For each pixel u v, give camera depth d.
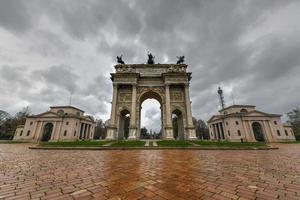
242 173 7.71
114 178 6.82
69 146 24.62
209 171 8.16
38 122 69.12
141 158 13.20
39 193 5.05
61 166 9.60
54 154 16.42
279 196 4.75
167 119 41.28
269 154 16.50
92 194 4.97
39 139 65.88
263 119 66.12
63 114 71.94
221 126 77.12
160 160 12.06
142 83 46.56
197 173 7.71
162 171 8.17
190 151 19.59
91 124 87.44
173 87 45.78
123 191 5.24
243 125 65.81
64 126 68.56
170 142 30.22
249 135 64.25
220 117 74.56
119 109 43.91
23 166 9.62
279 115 67.00
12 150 21.59
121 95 45.50
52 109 75.62
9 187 5.64
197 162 11.09
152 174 7.54
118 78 45.16
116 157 13.86
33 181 6.40
